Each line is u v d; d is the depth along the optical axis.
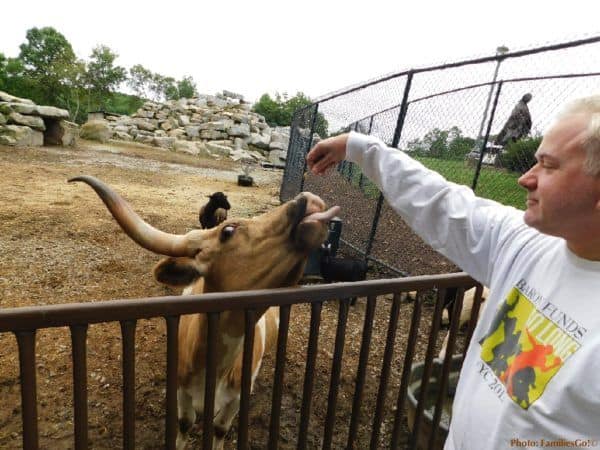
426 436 2.66
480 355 1.28
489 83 5.06
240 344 2.16
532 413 1.02
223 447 2.92
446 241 1.60
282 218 1.90
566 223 1.01
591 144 0.93
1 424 2.88
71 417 2.98
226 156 25.33
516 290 1.23
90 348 3.77
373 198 7.32
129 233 1.91
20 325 1.14
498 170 6.40
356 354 4.19
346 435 3.14
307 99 53.34
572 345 0.98
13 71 43.47
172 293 5.08
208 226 6.11
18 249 5.88
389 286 1.78
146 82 57.91
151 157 20.64
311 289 1.58
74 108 45.28
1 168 12.08
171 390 1.43
